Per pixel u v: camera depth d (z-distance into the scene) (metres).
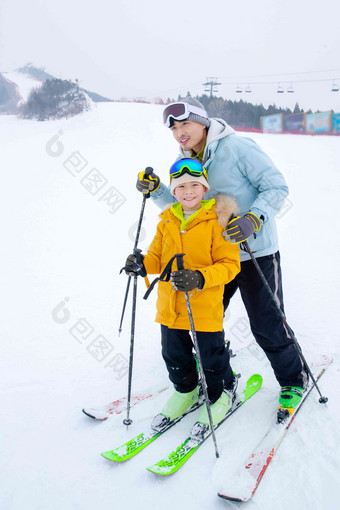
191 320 1.73
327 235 6.95
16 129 23.11
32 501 1.61
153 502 1.58
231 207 1.85
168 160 14.23
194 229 1.89
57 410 2.28
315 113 24.98
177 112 2.00
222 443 1.89
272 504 1.54
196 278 1.68
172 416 2.04
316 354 2.80
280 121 26.31
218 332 1.96
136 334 3.40
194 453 1.83
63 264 5.56
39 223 7.87
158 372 2.72
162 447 1.89
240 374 2.47
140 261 1.95
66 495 1.64
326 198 9.98
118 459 1.78
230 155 2.00
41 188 10.89
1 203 9.43
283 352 2.11
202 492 1.61
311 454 1.79
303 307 3.91
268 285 1.92
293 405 2.08
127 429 2.04
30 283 4.78
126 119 24.88
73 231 7.33
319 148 18.38
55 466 1.81
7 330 3.47
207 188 1.97
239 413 2.13
